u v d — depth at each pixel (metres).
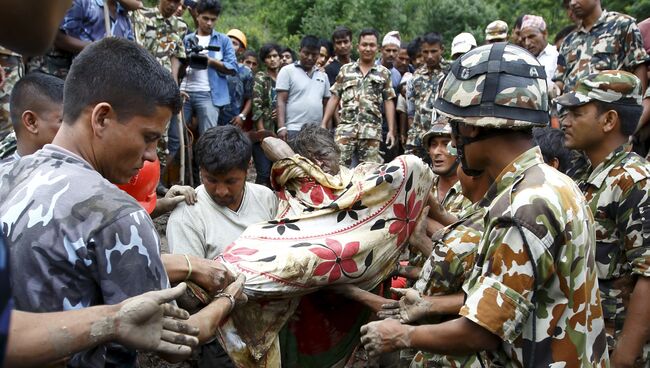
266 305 2.49
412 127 7.66
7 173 1.58
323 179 2.71
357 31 19.38
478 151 1.92
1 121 3.59
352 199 2.60
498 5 21.17
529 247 1.69
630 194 2.54
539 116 1.82
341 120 7.41
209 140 2.71
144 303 1.30
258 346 2.47
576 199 1.81
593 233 1.87
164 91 1.59
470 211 2.29
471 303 1.72
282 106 7.44
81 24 4.16
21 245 1.43
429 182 2.74
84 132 1.56
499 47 1.87
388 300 2.54
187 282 2.19
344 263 2.52
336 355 2.79
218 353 2.68
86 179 1.49
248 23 20.50
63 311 1.30
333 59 8.25
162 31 5.50
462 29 19.12
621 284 2.64
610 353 2.62
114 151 1.58
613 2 16.59
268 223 2.65
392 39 8.73
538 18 6.83
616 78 2.62
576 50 4.93
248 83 8.16
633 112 2.63
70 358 1.30
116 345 1.57
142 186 3.00
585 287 1.79
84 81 1.55
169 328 1.40
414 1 19.97
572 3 4.86
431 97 7.41
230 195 2.78
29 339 1.21
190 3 7.31
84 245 1.42
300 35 20.19
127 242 1.45
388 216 2.64
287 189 2.82
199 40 6.69
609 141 2.66
